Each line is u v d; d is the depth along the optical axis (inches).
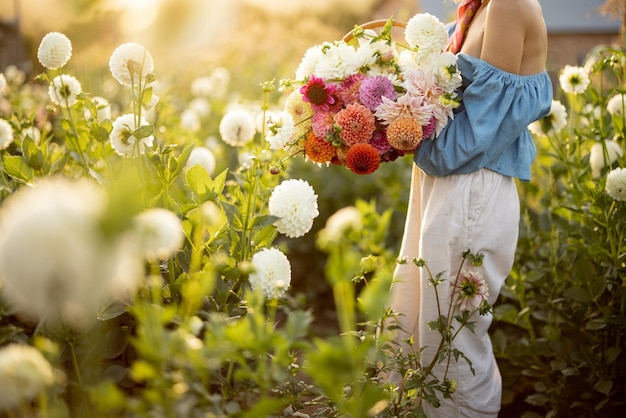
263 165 83.9
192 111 199.3
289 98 90.3
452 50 95.0
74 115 103.3
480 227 90.5
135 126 82.6
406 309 98.7
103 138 82.7
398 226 161.5
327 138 86.0
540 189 142.6
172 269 80.0
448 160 87.5
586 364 105.0
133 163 84.8
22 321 74.5
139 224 48.1
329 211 170.9
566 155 120.2
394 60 87.8
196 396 61.2
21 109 134.2
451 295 89.9
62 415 52.5
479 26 90.4
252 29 394.9
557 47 448.5
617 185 100.0
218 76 235.1
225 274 76.8
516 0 85.6
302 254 171.8
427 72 86.0
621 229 106.5
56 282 36.8
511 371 118.6
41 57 91.2
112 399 49.3
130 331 75.8
